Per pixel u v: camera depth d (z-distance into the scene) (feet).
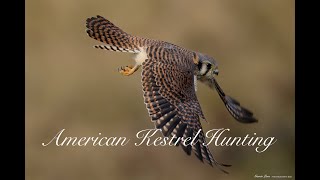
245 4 58.18
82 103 54.70
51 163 53.42
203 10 57.26
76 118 54.54
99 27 32.86
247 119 35.12
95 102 54.75
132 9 55.98
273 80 57.47
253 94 56.95
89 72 55.16
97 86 54.95
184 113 31.01
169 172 53.72
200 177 52.65
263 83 57.47
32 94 54.60
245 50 57.62
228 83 56.80
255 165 53.62
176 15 56.80
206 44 57.00
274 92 57.26
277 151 54.44
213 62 33.22
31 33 55.36
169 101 31.04
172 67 31.76
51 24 55.67
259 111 56.34
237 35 57.72
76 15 55.93
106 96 54.90
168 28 56.39
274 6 58.49
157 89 31.12
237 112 34.99
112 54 55.36
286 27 58.44
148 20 56.13
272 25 58.39
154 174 53.52
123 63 55.31
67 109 54.60
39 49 55.42
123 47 32.65
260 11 58.39
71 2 55.72
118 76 55.16
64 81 55.06
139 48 32.58
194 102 31.50
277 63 57.93
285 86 57.47
